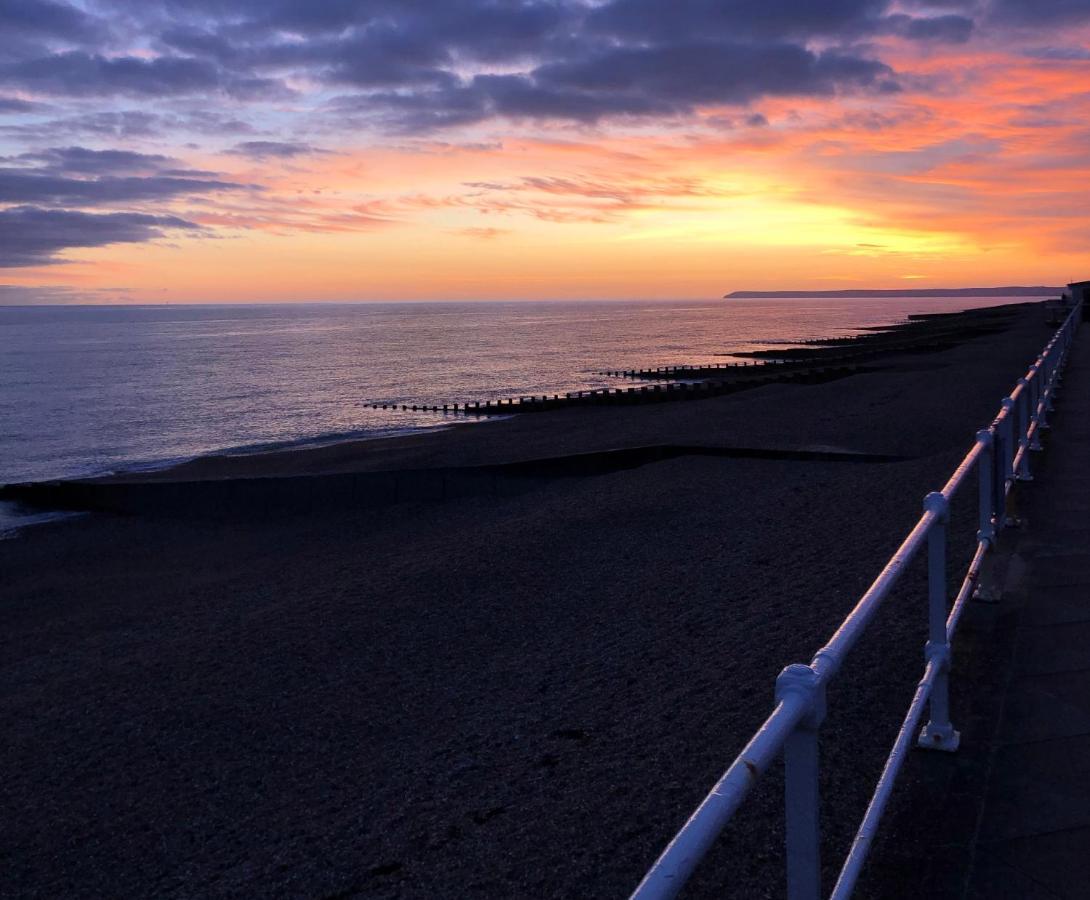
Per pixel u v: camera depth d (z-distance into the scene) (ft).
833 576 33.09
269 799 24.14
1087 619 17.70
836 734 17.92
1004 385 99.71
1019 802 11.48
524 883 16.62
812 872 6.88
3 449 142.20
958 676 15.61
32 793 26.84
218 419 177.47
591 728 23.66
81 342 546.26
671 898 4.37
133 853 22.72
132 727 30.66
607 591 37.88
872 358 214.69
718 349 387.96
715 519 48.55
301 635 37.81
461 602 39.47
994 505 21.52
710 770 19.60
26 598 60.34
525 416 162.81
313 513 82.33
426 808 20.93
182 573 64.69
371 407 193.47
